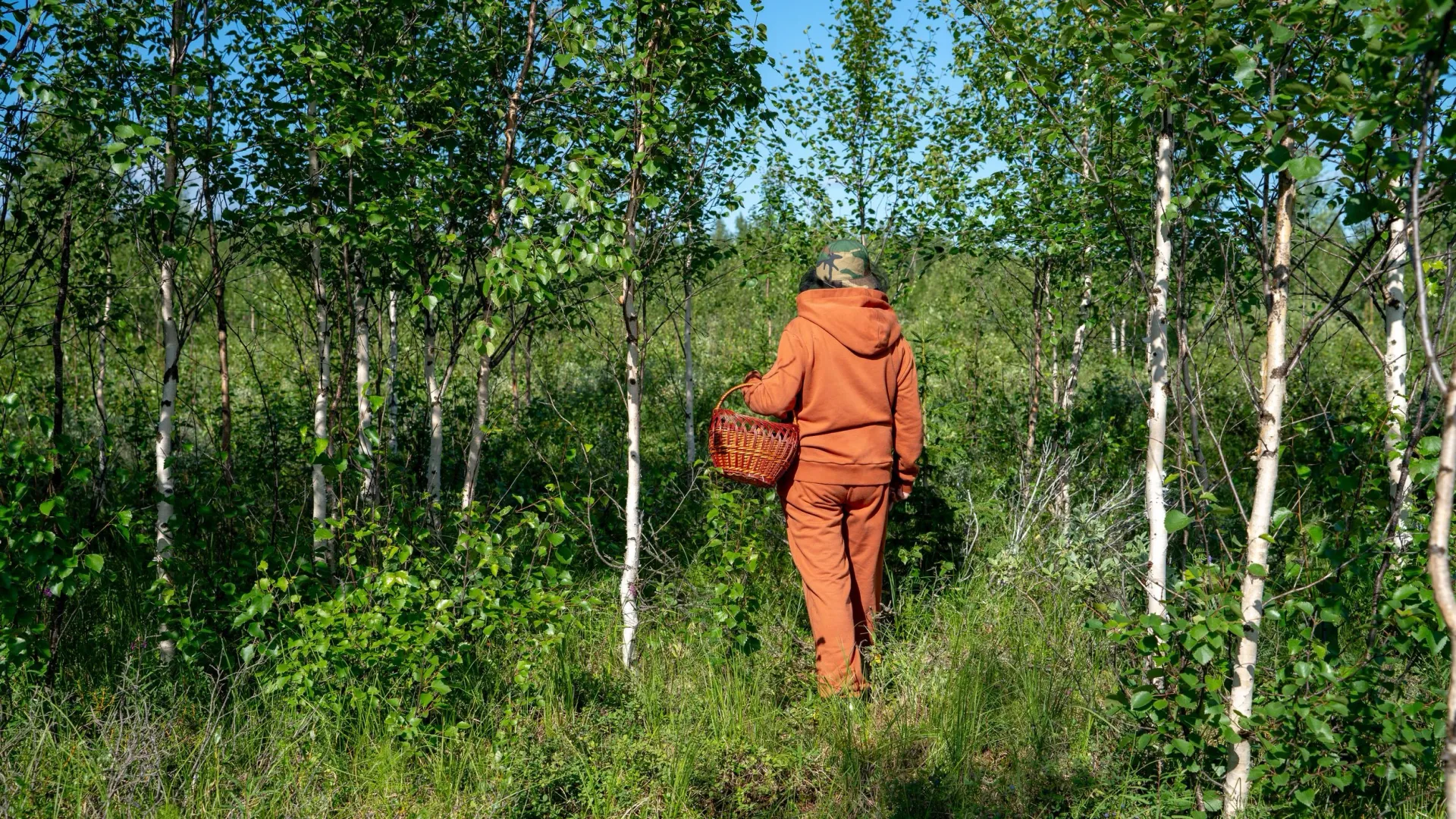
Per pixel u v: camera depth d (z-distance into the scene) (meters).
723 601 3.67
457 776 2.94
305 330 6.56
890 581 4.38
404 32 4.24
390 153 3.69
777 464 3.58
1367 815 2.67
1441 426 2.62
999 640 3.88
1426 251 3.36
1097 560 4.30
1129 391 8.63
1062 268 7.02
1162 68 2.51
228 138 3.55
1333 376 6.73
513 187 3.79
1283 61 2.32
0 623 2.86
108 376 8.98
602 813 2.79
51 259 3.75
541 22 4.05
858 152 7.43
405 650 3.11
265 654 3.15
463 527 3.77
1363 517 2.91
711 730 3.28
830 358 3.52
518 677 3.29
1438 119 2.28
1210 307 4.03
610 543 4.91
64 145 3.48
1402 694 2.74
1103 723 3.25
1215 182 2.64
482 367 4.57
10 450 2.83
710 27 3.76
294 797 2.81
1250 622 2.56
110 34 3.22
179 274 3.67
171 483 3.42
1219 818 2.71
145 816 2.62
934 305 11.93
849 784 2.97
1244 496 5.61
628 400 3.92
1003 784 2.98
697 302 13.20
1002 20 3.00
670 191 4.43
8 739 2.82
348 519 3.65
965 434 7.53
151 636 3.50
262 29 3.80
